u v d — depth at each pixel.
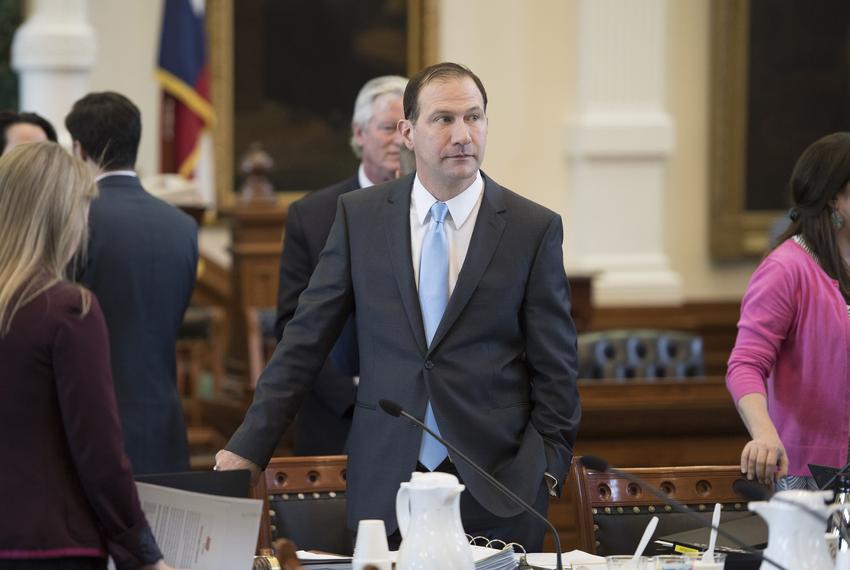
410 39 21.58
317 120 21.39
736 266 22.56
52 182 5.46
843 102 22.28
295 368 6.78
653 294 21.42
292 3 21.20
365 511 6.60
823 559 4.95
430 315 6.71
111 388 5.38
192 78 19.64
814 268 7.50
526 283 6.74
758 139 22.17
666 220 22.30
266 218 16.22
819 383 7.45
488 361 6.64
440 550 5.18
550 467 6.55
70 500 5.31
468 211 6.78
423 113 6.57
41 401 5.29
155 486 5.41
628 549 7.00
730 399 11.42
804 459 7.50
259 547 7.11
